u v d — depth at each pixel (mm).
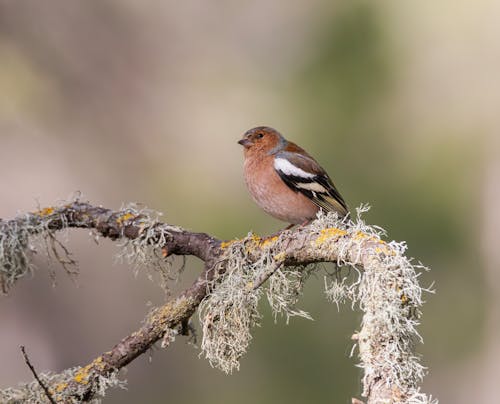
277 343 11797
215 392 13664
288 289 6383
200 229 13039
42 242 6531
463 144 11938
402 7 12273
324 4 12844
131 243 6629
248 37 17672
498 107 11914
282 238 6191
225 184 14000
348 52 12477
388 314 5000
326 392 11602
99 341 16500
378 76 12289
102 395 5984
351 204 11750
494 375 12656
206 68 17484
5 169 17156
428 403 4645
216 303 6164
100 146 17547
